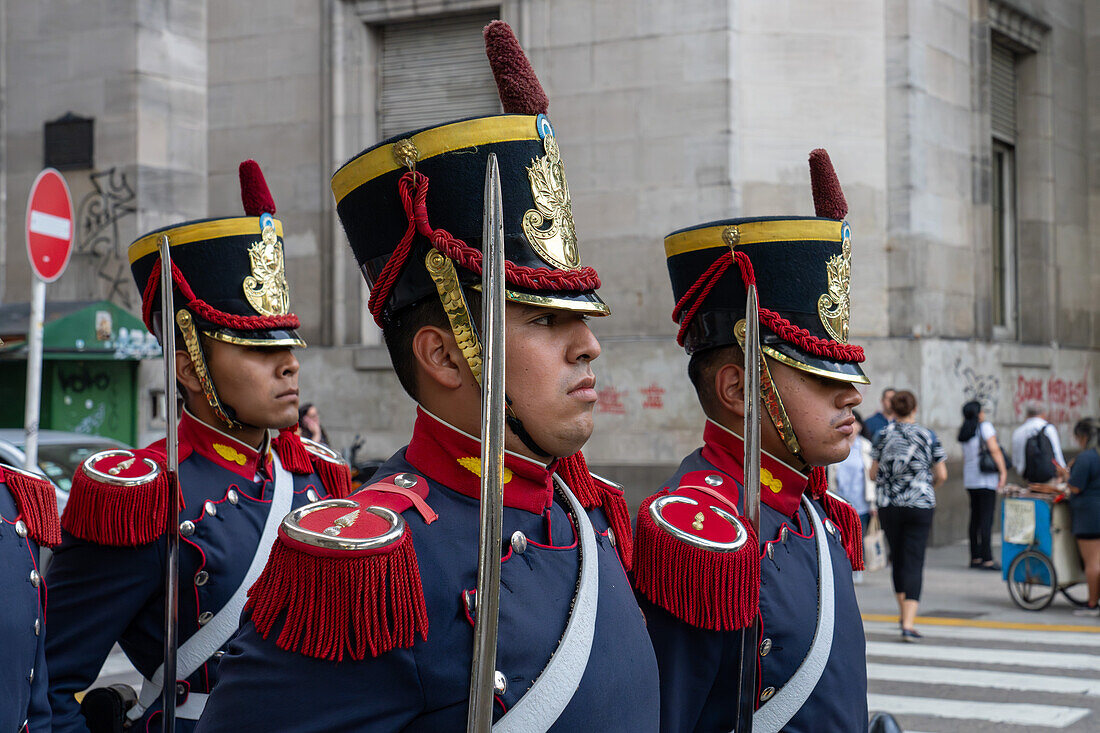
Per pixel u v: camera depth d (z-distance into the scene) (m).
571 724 1.56
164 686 2.50
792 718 2.34
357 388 13.08
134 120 13.08
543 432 1.63
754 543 2.14
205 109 13.75
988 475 10.95
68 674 2.68
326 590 1.44
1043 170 15.98
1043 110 15.98
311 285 13.40
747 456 2.16
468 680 1.52
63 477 7.88
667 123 11.99
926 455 7.76
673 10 11.96
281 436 3.34
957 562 11.44
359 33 13.19
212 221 3.17
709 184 11.84
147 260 3.25
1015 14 15.13
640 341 11.95
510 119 1.62
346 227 1.75
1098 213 17.22
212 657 2.92
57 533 2.45
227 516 3.04
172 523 2.54
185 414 3.21
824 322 2.53
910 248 12.38
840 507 2.73
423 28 13.06
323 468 3.45
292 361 3.20
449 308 1.59
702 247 2.58
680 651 2.16
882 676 6.68
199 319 3.14
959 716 5.80
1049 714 5.83
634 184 12.10
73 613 2.71
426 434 1.68
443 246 1.58
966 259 13.57
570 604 1.64
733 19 11.84
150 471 2.83
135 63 13.09
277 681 1.47
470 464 1.65
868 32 12.33
